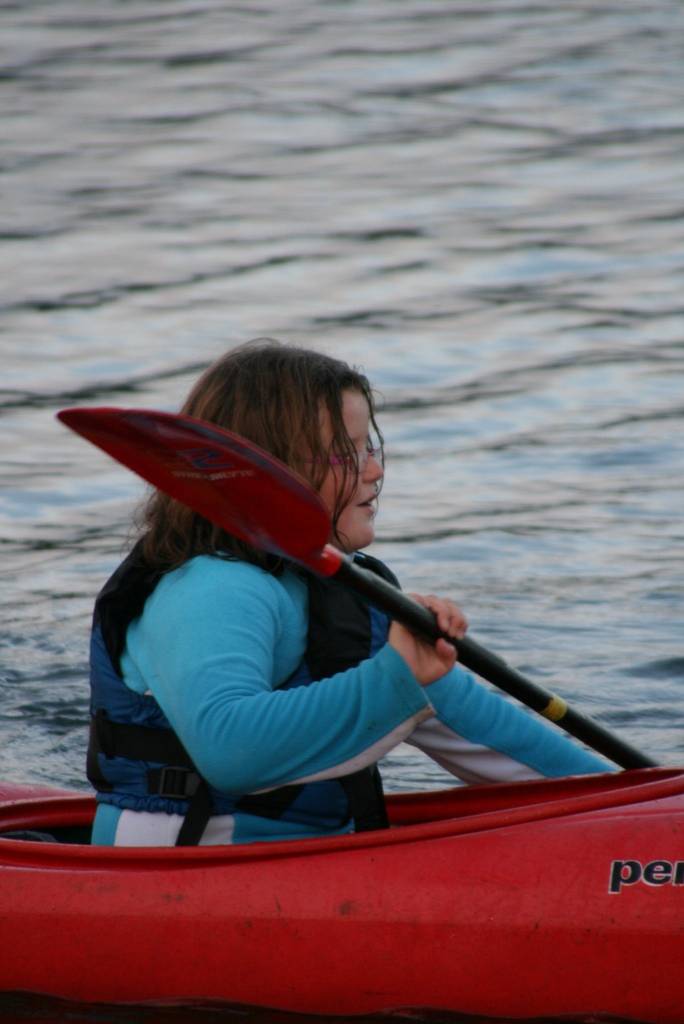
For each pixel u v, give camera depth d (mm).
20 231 35938
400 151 43312
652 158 41969
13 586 17391
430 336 27844
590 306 29641
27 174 41375
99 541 18844
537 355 26625
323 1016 8305
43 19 62281
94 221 36906
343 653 8250
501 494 20156
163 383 25547
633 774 9000
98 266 33156
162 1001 8430
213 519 7945
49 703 14320
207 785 8328
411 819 9375
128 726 8375
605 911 8117
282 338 27844
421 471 21094
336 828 8719
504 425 23078
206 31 59812
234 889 8344
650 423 22984
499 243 34438
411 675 7730
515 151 43000
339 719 7656
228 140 44969
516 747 9273
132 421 7609
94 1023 8406
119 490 20688
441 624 8023
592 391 24641
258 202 38531
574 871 8203
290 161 42594
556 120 46188
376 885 8273
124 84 51719
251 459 7520
